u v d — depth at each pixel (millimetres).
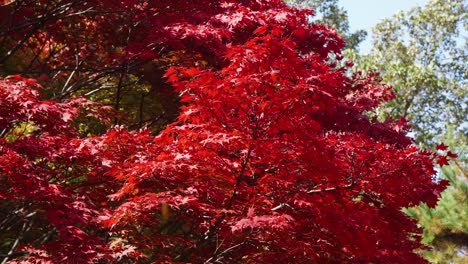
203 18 10359
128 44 10625
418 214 17969
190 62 10664
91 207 6684
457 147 18078
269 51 6027
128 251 6289
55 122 7105
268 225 6066
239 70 6195
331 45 11312
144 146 6984
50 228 9469
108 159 7000
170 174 6453
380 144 6480
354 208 7219
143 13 10797
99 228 7348
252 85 6062
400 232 8609
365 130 10844
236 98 6133
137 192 6918
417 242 9594
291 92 5914
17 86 6773
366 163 6555
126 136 6934
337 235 6832
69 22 12289
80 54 13078
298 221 6973
